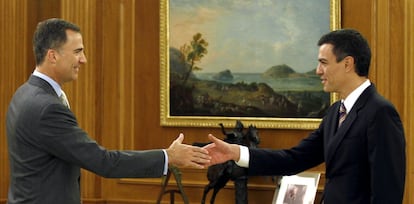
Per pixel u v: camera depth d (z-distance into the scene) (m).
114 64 6.94
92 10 6.91
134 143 6.93
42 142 3.45
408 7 6.02
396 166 3.25
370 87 3.47
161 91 6.79
